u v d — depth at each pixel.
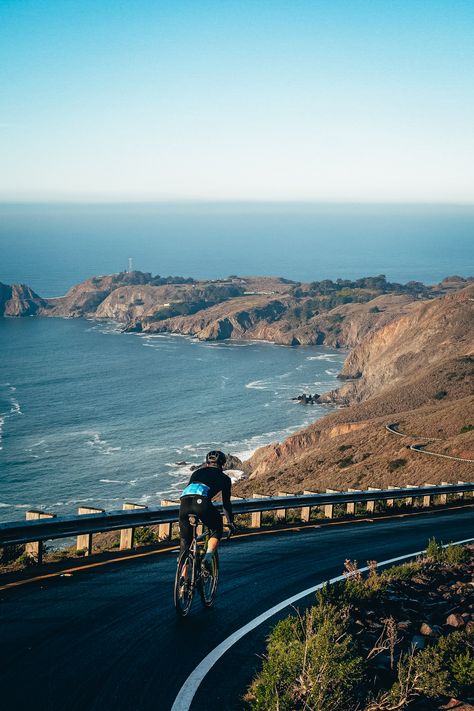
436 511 25.22
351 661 6.28
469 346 175.00
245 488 81.31
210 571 8.82
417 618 9.05
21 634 7.50
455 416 85.88
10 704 5.81
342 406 179.00
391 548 15.15
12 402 175.50
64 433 144.88
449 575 11.68
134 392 190.88
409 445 76.81
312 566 12.34
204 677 6.72
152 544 13.65
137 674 6.68
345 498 21.56
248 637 7.97
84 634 7.65
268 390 198.50
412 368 181.88
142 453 130.50
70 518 11.48
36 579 9.95
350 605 8.71
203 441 140.88
